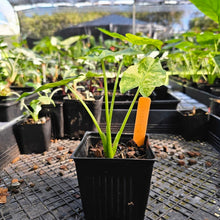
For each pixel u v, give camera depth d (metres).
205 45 1.86
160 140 1.25
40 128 1.08
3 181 0.85
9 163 1.01
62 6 2.95
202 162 0.97
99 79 1.81
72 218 0.65
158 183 0.82
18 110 1.41
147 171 0.58
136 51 0.67
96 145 0.78
